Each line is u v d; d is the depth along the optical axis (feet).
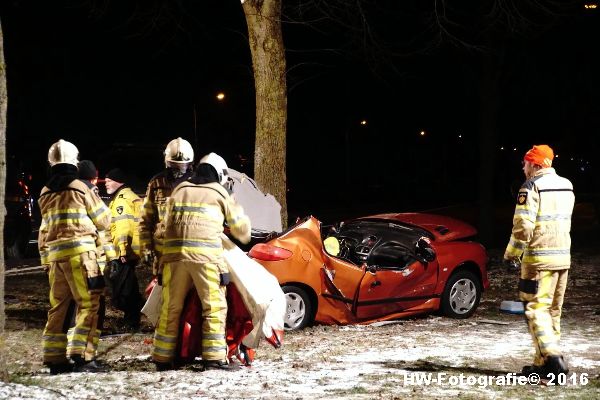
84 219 22.71
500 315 37.68
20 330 32.65
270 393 19.89
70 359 23.34
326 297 33.01
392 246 36.04
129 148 59.26
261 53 40.47
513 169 168.86
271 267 31.53
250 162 132.98
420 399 19.48
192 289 23.24
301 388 20.57
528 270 22.45
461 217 120.47
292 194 178.70
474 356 25.94
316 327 32.89
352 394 19.95
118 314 36.83
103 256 23.16
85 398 18.88
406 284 35.12
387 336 30.68
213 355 22.71
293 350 27.30
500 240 84.38
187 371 22.77
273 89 40.55
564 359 23.39
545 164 22.49
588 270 53.57
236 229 23.18
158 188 25.54
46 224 22.82
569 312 38.45
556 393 20.36
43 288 45.83
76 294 22.71
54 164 23.11
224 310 22.88
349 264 33.73
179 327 23.11
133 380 21.36
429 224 37.32
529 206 21.99
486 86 75.41
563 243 22.36
